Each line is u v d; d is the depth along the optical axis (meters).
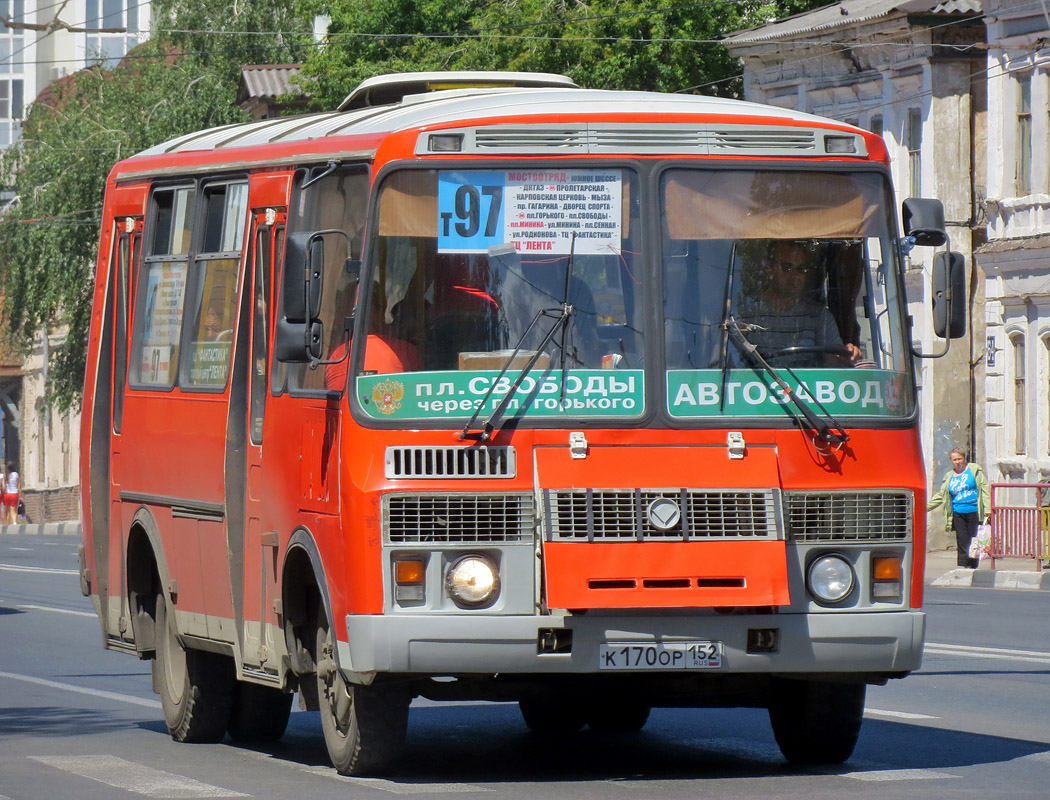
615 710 33.69
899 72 104.88
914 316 104.25
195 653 32.44
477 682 26.42
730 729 34.28
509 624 25.12
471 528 25.33
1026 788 26.09
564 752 30.84
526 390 25.64
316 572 26.94
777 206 26.72
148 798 26.11
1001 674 42.53
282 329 25.98
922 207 27.25
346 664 25.80
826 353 26.50
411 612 25.22
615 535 25.28
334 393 26.47
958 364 102.31
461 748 31.47
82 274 145.50
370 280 26.00
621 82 119.00
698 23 120.44
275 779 27.81
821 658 25.86
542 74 34.03
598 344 25.91
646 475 25.55
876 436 26.45
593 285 26.11
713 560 25.39
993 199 99.69
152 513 33.91
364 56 133.88
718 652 25.48
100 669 46.75
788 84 114.50
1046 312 96.31
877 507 26.34
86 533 37.50
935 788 26.06
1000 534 78.81
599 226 26.25
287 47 157.25
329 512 26.36
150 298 34.56
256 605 29.41
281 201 29.44
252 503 29.59
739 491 25.66
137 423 34.66
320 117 31.59
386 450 25.47
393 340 25.89
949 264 27.19
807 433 26.20
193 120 146.12
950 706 36.94
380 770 27.45
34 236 143.00
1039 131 97.44
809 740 28.53
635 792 25.78
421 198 26.11
